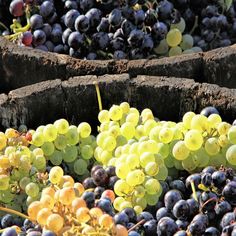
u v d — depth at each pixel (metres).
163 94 2.15
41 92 2.13
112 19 2.26
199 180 1.89
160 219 1.82
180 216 1.82
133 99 2.18
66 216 1.68
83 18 2.28
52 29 2.39
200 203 1.85
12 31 2.53
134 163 1.87
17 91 2.13
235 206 1.85
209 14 2.48
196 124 1.96
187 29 2.52
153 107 2.18
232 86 2.31
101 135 1.99
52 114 2.18
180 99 2.15
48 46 2.40
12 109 2.13
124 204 1.84
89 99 2.17
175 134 1.96
